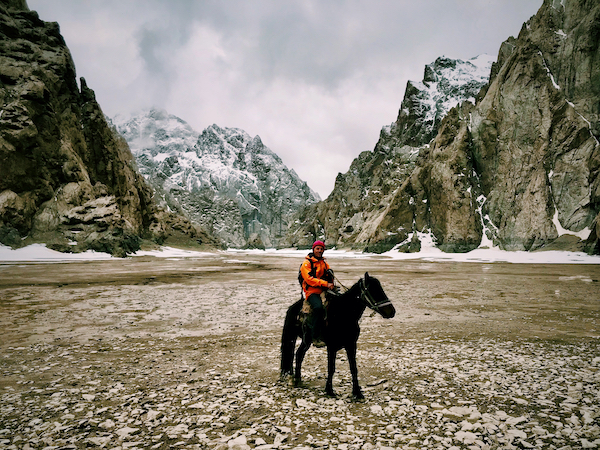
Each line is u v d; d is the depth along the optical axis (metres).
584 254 59.75
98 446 4.11
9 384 6.16
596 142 67.25
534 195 72.00
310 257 6.02
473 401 5.45
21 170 65.38
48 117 70.88
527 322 11.62
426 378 6.50
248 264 51.94
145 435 4.38
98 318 12.17
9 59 71.19
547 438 4.29
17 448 4.03
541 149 73.19
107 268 40.16
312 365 7.42
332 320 5.62
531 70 78.06
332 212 155.38
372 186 138.88
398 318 12.35
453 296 17.84
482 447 4.10
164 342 9.13
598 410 5.08
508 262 57.97
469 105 101.12
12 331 10.27
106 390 5.89
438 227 87.44
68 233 67.81
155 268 40.81
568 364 7.25
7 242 60.78
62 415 4.93
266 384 6.22
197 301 16.00
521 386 6.05
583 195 66.38
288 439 4.29
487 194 82.62
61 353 8.10
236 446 4.10
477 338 9.53
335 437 4.36
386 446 4.14
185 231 129.50
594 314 13.00
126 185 94.62
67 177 72.19
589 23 70.25
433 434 4.43
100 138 86.38
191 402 5.42
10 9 77.69
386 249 94.94
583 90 70.50
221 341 9.24
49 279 26.70
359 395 5.57
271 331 10.36
